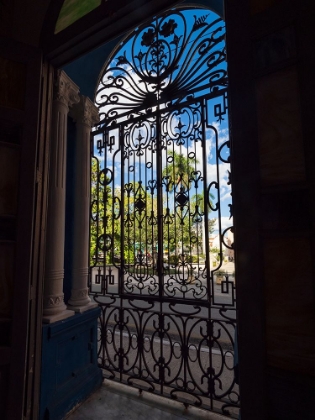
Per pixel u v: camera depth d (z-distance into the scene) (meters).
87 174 2.96
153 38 2.96
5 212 1.62
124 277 2.83
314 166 0.97
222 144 2.37
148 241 2.71
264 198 1.06
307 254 0.97
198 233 2.45
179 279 2.49
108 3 1.69
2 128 1.66
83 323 2.60
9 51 1.71
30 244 1.65
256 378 0.99
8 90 1.70
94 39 1.84
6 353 1.49
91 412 2.30
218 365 3.34
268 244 1.04
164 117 2.75
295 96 1.05
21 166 1.66
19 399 1.49
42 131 2.00
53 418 2.09
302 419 0.91
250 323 1.02
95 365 2.74
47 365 2.13
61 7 2.01
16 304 1.56
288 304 0.98
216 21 2.60
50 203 2.44
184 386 2.38
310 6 1.05
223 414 2.22
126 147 2.95
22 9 2.17
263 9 1.17
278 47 1.10
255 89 1.13
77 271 2.76
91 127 3.10
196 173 2.50
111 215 3.01
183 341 2.41
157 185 2.68
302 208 0.99
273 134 1.07
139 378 2.62
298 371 0.94
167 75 2.80
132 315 2.72
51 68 2.10
